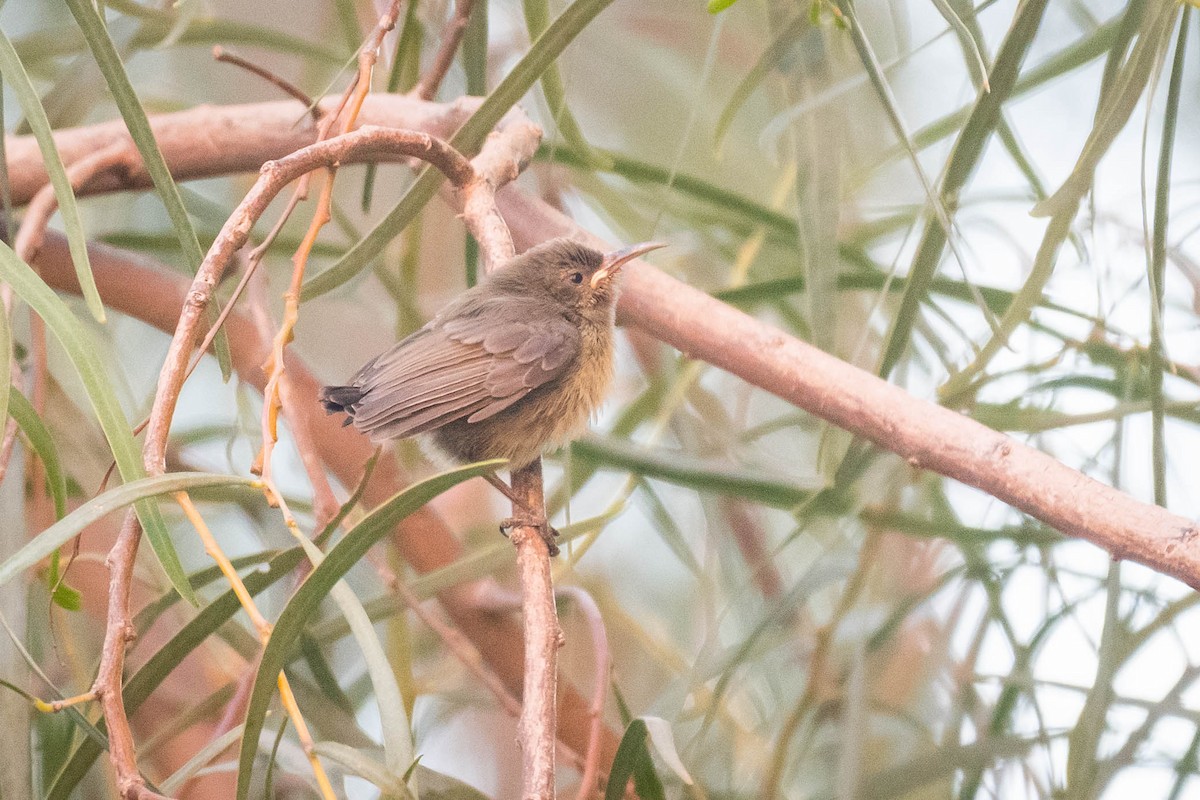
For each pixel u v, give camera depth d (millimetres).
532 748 4891
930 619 8938
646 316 7320
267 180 5254
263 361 8117
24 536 6203
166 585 7895
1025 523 8023
